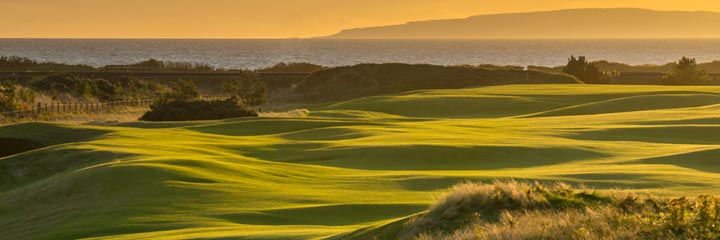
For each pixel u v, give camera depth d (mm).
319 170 34500
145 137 48562
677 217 11641
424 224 14234
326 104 103500
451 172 33219
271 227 21984
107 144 43719
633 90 90250
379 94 116062
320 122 60406
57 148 42219
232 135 55781
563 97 84750
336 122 60281
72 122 66562
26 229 27516
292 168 34625
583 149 39688
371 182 30656
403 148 40281
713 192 23859
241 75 101188
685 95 76375
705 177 27875
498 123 59938
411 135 48875
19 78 113812
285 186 30125
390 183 30297
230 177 31500
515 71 125188
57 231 25500
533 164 36406
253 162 36281
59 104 84188
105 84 100875
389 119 66875
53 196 31000
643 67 175875
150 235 21812
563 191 14875
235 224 23562
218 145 45031
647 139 46188
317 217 24078
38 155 41344
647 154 37562
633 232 11430
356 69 123062
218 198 27625
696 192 23953
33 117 72562
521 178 28953
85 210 28297
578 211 13438
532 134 49188
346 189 29344
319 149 42406
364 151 40469
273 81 126438
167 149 41875
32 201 31125
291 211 24891
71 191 31062
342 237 15891
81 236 24172
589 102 81125
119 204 27703
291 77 128250
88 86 95875
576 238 11492
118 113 82125
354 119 65562
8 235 27094
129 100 94875
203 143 45906
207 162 33719
